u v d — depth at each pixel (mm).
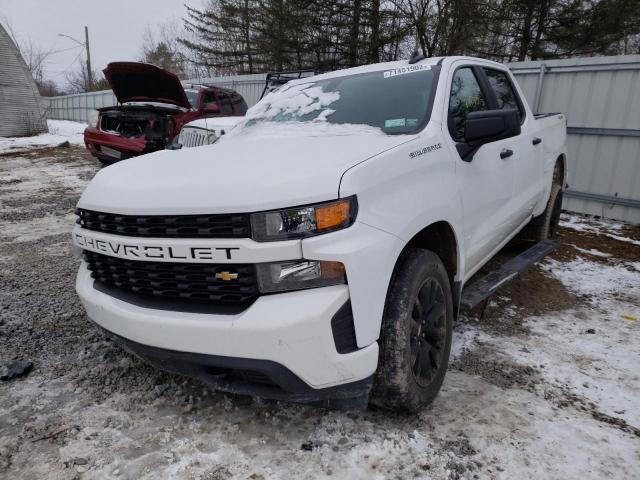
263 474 1974
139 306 2113
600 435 2275
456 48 15445
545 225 4887
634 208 6867
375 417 2354
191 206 1910
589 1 17266
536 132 4152
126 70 8508
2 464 2025
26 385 2611
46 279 4254
